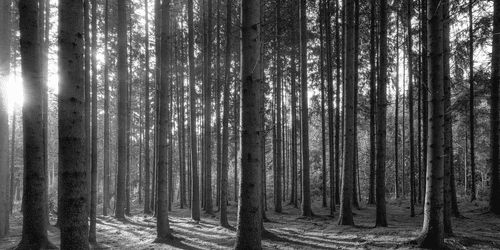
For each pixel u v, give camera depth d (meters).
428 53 7.14
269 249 7.63
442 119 6.89
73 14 4.47
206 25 16.72
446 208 8.06
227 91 12.25
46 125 13.25
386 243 7.55
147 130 18.75
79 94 4.43
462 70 14.76
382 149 10.51
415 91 21.55
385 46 10.49
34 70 7.36
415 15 16.44
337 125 18.53
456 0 11.98
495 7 13.15
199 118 26.41
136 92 25.55
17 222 16.09
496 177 13.19
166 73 9.31
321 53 17.48
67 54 4.39
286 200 26.78
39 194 7.35
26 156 7.30
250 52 5.77
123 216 15.06
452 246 6.86
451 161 12.77
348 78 11.23
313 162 33.59
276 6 14.70
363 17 18.81
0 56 9.73
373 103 18.27
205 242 8.93
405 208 17.36
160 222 9.32
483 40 13.70
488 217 12.39
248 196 5.61
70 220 4.21
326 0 17.50
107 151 18.78
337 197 19.28
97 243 9.24
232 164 31.67
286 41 18.11
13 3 14.93
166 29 9.39
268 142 32.91
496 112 13.37
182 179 23.12
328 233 9.65
